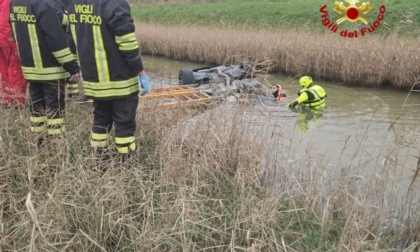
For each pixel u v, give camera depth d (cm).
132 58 373
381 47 1108
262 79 674
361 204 359
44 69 431
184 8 2466
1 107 480
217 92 636
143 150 462
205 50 1456
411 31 1343
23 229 308
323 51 1155
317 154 546
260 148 466
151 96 623
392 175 414
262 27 1781
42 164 368
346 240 322
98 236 317
